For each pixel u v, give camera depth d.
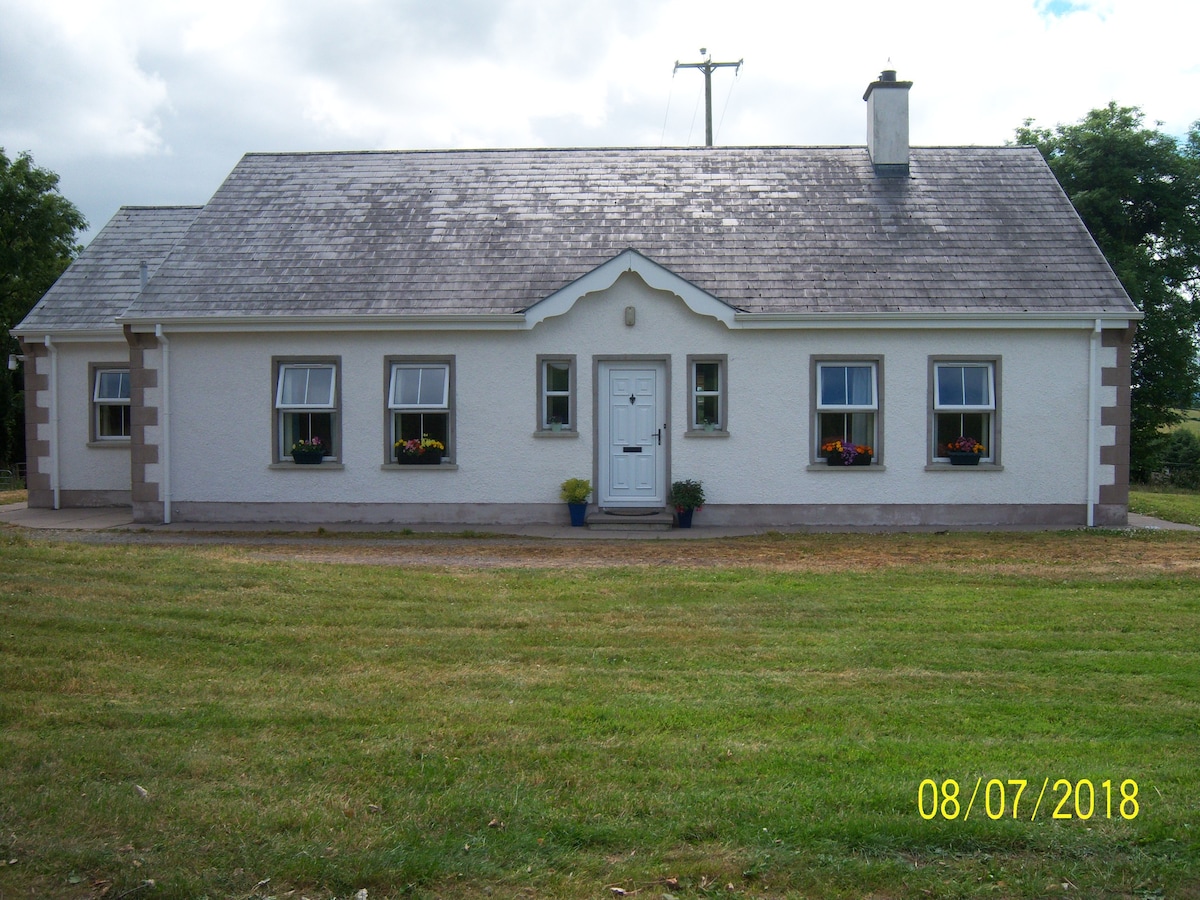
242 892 4.27
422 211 18.36
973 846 4.68
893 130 18.92
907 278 16.59
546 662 7.71
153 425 16.78
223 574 10.80
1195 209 31.66
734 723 6.27
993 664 7.70
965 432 16.53
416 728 6.11
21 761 5.52
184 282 17.03
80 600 9.36
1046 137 33.31
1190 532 15.37
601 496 16.48
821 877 4.39
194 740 5.89
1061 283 16.48
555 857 4.53
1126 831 4.77
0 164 37.66
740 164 19.31
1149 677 7.35
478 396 16.52
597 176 19.09
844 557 12.81
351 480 16.66
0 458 35.34
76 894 4.25
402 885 4.31
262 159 19.97
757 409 16.34
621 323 16.36
